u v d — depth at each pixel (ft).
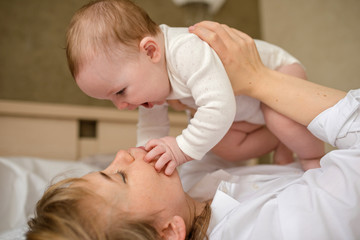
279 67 3.45
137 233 2.39
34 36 7.02
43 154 6.48
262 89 2.93
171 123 7.14
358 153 2.36
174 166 2.74
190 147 2.76
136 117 7.03
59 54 7.11
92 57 2.73
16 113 6.33
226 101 2.67
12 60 6.83
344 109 2.54
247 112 3.34
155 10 7.95
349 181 2.27
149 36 2.84
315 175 2.58
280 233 2.27
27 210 4.16
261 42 3.53
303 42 8.05
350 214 2.18
